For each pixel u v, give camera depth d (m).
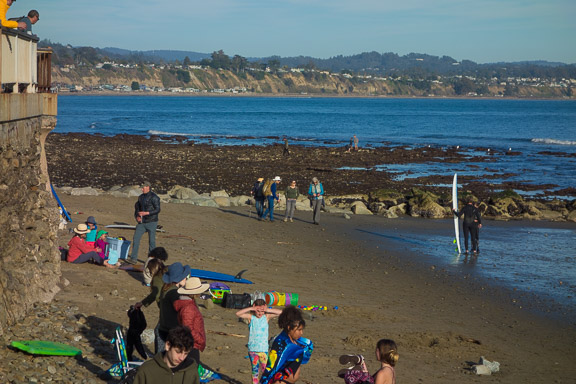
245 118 125.50
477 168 48.78
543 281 18.27
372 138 79.56
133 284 13.51
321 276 17.25
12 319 9.06
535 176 44.50
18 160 10.16
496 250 22.64
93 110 149.12
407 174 44.75
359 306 14.33
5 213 9.27
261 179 25.77
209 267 16.36
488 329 13.66
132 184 36.38
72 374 7.73
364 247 22.16
